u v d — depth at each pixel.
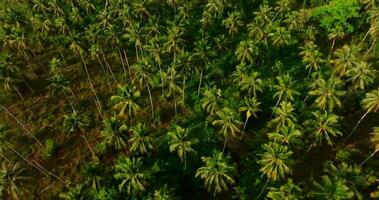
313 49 77.38
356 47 77.75
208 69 86.06
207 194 65.50
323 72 79.81
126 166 58.34
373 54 83.50
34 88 89.31
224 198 64.69
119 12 93.94
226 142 72.38
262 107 76.62
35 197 69.06
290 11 95.69
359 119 72.94
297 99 76.06
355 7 86.00
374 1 87.81
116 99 74.38
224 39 85.88
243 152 70.75
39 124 81.06
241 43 78.50
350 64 71.56
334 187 54.41
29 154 75.69
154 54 81.25
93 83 88.88
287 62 85.31
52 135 78.56
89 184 66.69
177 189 65.62
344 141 69.94
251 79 71.38
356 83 71.19
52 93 83.81
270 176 58.81
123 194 63.50
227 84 82.94
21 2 111.44
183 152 67.56
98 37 88.00
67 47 97.50
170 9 102.94
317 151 68.88
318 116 63.06
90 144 76.00
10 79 81.50
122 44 89.94
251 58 79.06
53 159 74.44
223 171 57.00
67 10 105.75
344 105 74.81
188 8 100.38
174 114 79.62
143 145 64.06
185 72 80.81
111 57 94.44
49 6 105.06
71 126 70.12
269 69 84.19
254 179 66.00
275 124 71.56
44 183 70.88
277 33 81.69
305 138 69.81
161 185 64.62
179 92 82.12
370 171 63.69
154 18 90.75
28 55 96.38
